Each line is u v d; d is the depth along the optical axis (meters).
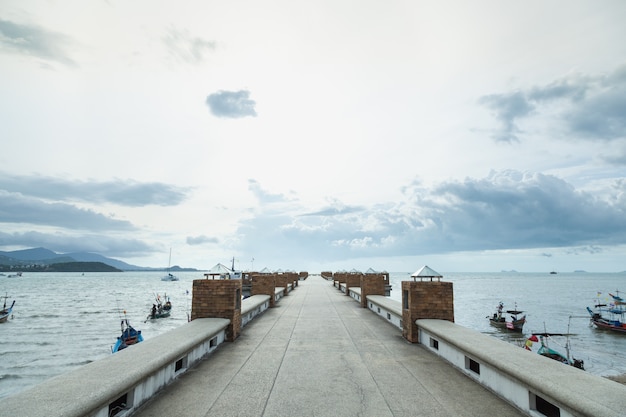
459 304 63.41
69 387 3.88
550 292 97.81
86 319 46.19
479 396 5.20
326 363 7.00
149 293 94.31
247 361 7.15
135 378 4.45
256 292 17.20
